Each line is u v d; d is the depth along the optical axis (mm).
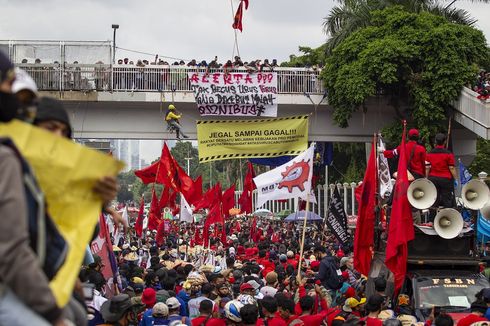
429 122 33250
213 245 28781
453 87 32750
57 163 3172
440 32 32938
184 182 24281
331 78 34156
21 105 3377
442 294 13359
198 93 33438
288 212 55969
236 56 34969
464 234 14461
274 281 14680
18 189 2844
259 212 46875
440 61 32875
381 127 35875
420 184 13820
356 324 10906
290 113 35844
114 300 9414
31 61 33188
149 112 34812
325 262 15883
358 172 46812
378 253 15531
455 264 14203
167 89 33875
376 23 35562
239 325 10797
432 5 38688
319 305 13000
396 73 33406
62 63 33250
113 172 3234
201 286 14164
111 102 33938
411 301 13656
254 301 12133
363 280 16844
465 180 23438
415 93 33156
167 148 24078
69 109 34469
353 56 34094
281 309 11008
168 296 13234
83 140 36656
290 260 20797
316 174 40625
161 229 27562
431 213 15109
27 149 3160
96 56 33562
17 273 2803
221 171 116312
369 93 32938
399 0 38531
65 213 3203
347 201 45250
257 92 33781
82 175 3193
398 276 13852
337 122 34531
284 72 34594
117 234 27391
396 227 13789
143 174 25188
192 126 35031
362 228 15969
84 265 11516
